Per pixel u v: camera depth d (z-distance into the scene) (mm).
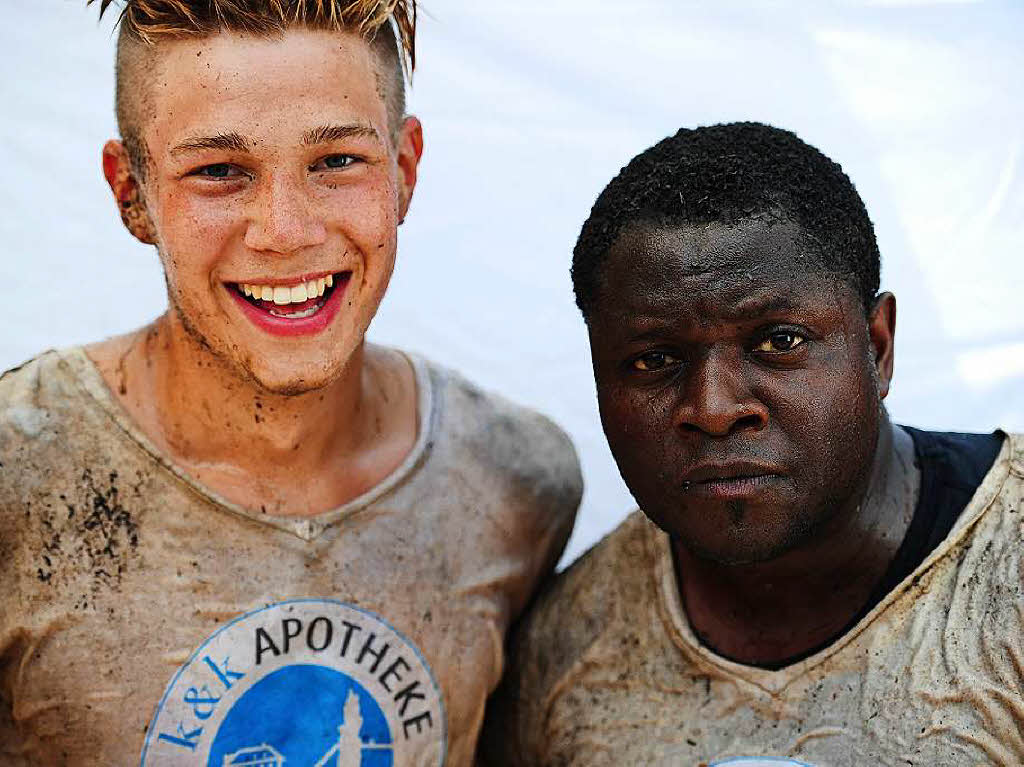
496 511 1473
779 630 1307
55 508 1298
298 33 1202
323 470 1395
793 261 1168
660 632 1363
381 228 1269
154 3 1196
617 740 1345
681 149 1246
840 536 1263
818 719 1247
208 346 1288
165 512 1319
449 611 1406
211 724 1286
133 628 1287
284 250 1207
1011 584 1217
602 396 1264
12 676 1306
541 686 1436
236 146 1190
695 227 1170
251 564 1328
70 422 1328
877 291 1304
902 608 1254
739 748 1271
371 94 1256
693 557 1359
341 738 1328
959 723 1192
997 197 2033
